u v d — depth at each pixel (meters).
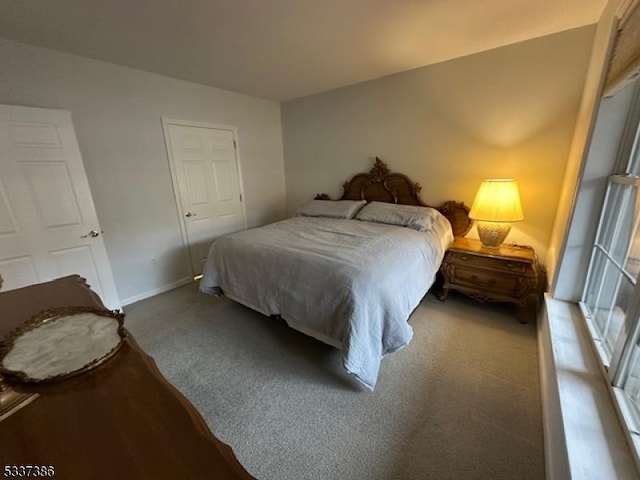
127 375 0.81
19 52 2.10
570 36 2.19
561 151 2.39
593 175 1.61
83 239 2.44
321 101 3.76
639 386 0.98
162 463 0.55
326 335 1.84
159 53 2.38
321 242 2.30
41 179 2.20
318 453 1.31
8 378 0.78
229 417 1.51
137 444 0.59
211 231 3.61
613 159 1.55
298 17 1.88
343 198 3.85
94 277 2.53
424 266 2.18
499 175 2.72
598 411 1.04
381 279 1.71
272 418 1.50
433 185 3.13
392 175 3.36
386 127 3.31
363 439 1.37
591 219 1.67
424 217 2.72
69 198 2.34
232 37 2.13
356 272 1.73
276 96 3.86
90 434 0.62
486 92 2.64
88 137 2.50
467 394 1.61
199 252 3.50
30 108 2.10
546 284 2.46
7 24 1.83
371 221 3.06
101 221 2.65
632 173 1.42
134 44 2.19
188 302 2.88
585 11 1.91
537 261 2.54
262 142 4.06
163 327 2.41
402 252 2.06
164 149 3.03
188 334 2.29
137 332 2.34
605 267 1.51
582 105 2.13
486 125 2.70
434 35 2.22
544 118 2.42
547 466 1.17
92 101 2.49
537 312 2.40
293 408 1.55
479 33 2.20
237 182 3.83
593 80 1.85
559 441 1.06
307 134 4.03
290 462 1.27
